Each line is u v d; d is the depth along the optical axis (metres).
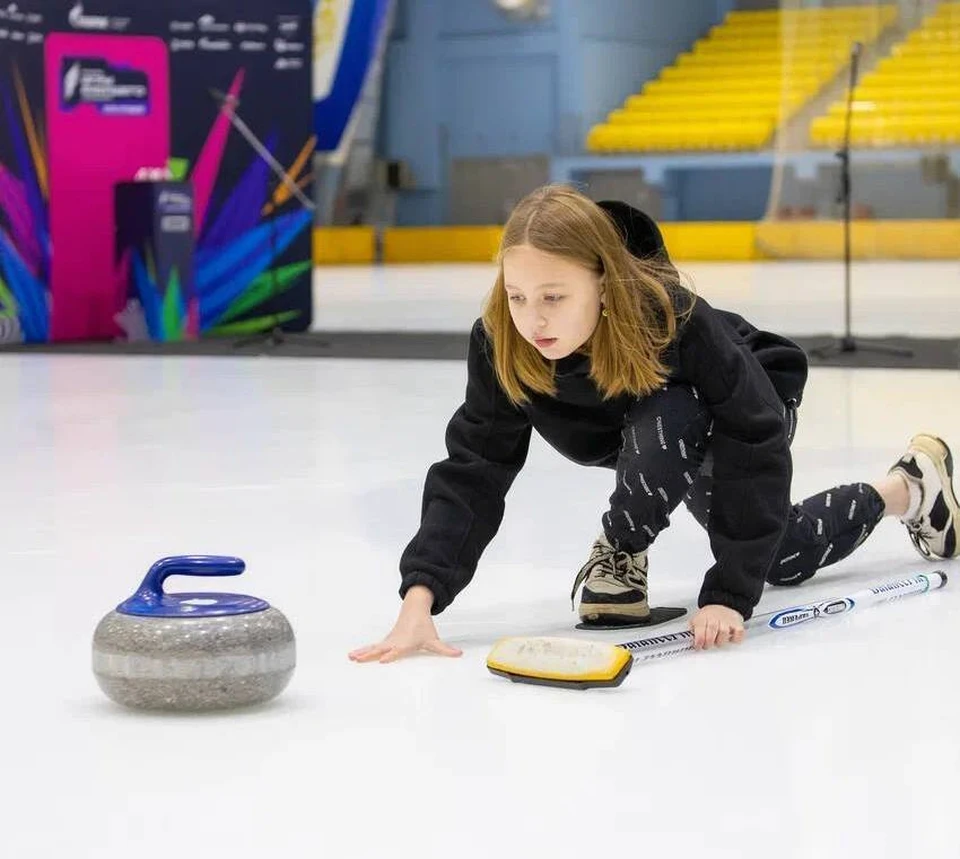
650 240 3.22
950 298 16.31
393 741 2.62
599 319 3.10
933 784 2.39
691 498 3.52
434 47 28.12
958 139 22.84
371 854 2.11
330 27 25.69
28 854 2.13
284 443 6.61
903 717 2.75
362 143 27.98
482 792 2.36
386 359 10.84
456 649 3.18
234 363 10.58
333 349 11.61
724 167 27.91
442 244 27.16
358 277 22.62
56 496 5.27
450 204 28.41
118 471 5.82
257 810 2.29
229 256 13.19
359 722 2.72
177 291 12.54
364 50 25.84
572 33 27.48
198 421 7.38
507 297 3.15
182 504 5.10
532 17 27.62
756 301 16.14
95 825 2.23
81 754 2.56
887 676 3.01
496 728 2.68
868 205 23.22
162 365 10.47
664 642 3.15
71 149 12.36
